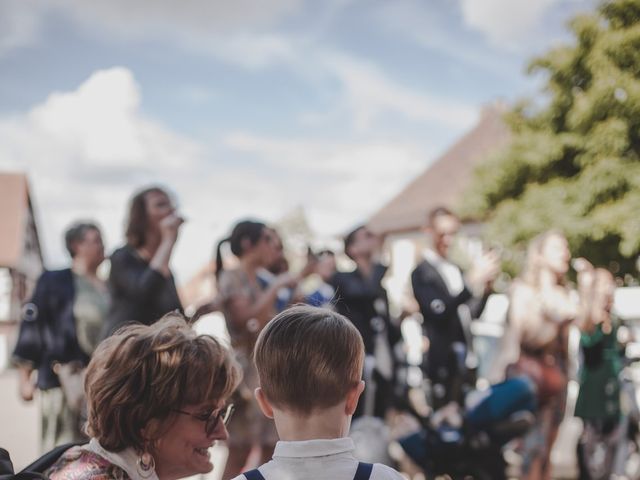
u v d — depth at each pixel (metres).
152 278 3.60
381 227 42.53
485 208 21.59
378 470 1.69
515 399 4.05
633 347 6.36
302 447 1.67
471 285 5.27
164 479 1.86
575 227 17.94
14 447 6.10
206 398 1.83
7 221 40.06
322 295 5.30
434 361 5.16
